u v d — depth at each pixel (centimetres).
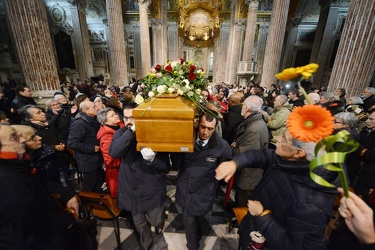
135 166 153
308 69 56
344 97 346
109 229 208
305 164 79
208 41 2778
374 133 177
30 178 100
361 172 185
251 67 1114
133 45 1888
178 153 156
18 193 88
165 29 1645
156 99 122
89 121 214
